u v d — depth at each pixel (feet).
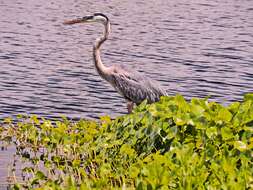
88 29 121.39
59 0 156.66
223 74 85.66
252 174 31.12
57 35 112.98
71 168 40.16
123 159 38.58
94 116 63.46
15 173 41.29
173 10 150.41
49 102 67.77
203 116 36.94
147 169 30.17
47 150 44.37
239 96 74.49
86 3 155.12
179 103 38.37
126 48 102.63
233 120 36.58
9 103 66.49
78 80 78.69
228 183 29.09
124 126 41.19
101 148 41.75
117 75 55.31
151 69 87.86
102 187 31.17
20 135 48.39
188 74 84.94
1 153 45.21
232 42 112.47
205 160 33.40
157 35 116.37
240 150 33.24
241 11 153.48
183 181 28.99
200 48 105.09
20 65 86.07
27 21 125.08
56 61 90.33
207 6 159.33
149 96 55.11
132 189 31.07
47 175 39.83
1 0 149.89
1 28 115.34
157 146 37.93
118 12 143.84
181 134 36.96
